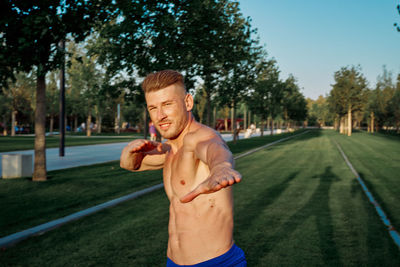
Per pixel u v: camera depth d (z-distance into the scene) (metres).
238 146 23.22
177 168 1.39
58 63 7.45
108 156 15.49
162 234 4.52
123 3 8.45
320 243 4.23
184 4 9.97
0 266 3.48
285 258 3.76
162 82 1.32
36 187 7.53
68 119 64.12
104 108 49.25
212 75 17.09
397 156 16.41
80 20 7.44
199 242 1.35
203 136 1.29
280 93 39.38
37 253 3.84
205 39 10.87
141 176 9.41
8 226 4.73
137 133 57.00
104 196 6.84
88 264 3.57
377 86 57.03
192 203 1.36
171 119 1.34
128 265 3.55
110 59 10.55
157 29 9.20
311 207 6.13
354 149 21.03
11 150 16.80
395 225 4.92
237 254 1.42
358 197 6.98
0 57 6.72
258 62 23.48
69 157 14.91
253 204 6.39
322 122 121.44
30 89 35.69
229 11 14.79
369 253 3.87
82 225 4.90
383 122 62.97
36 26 6.59
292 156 16.36
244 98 22.95
